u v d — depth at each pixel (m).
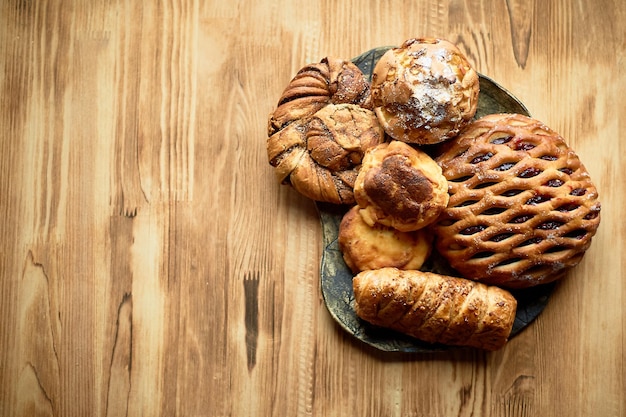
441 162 0.78
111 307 0.87
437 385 0.84
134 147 0.88
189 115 0.87
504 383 0.84
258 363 0.86
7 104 0.89
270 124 0.82
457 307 0.76
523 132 0.77
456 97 0.75
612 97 0.85
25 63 0.89
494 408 0.84
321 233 0.86
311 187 0.79
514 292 0.81
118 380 0.87
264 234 0.86
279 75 0.87
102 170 0.88
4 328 0.88
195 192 0.87
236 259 0.86
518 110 0.81
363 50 0.87
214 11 0.88
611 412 0.83
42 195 0.88
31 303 0.88
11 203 0.88
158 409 0.86
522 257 0.76
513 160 0.76
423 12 0.87
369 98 0.81
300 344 0.85
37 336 0.87
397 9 0.87
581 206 0.76
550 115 0.86
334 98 0.80
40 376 0.87
